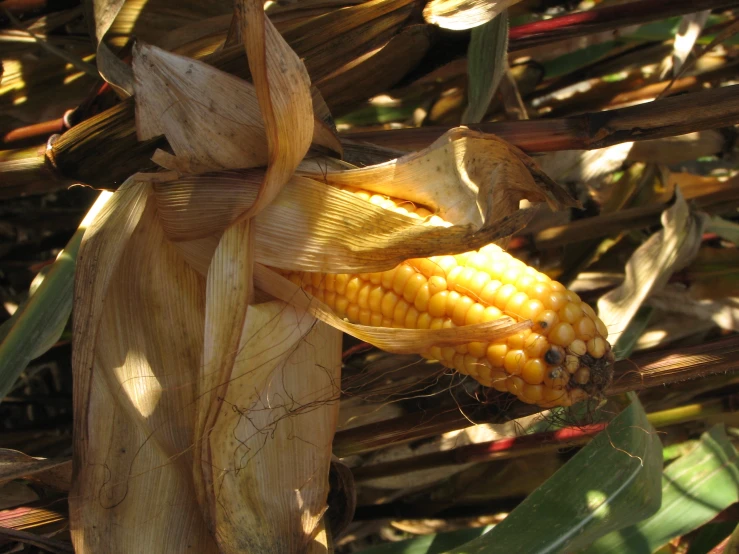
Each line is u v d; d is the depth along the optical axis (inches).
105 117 14.3
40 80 19.8
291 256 12.3
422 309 12.0
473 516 18.4
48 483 13.9
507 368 11.5
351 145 14.2
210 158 12.4
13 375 14.3
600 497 14.2
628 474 14.3
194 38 16.2
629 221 19.5
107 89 16.2
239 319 12.1
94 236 12.7
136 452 13.0
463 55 16.2
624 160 22.1
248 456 12.6
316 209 12.1
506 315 11.5
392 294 12.3
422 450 18.9
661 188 21.7
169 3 17.8
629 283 17.7
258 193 12.0
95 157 14.6
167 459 13.0
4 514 14.2
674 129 14.3
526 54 21.5
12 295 20.6
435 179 12.6
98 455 12.9
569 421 14.8
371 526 18.8
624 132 14.5
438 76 21.6
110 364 13.0
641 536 15.2
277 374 12.8
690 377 14.2
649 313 19.3
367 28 14.2
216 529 12.4
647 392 18.8
